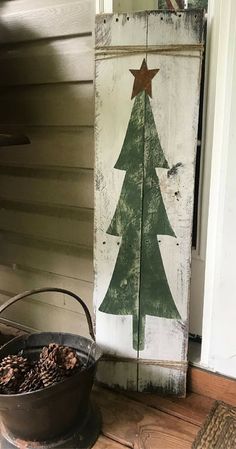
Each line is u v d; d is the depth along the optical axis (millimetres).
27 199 1515
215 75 1181
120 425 1205
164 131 1156
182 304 1254
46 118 1381
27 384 1058
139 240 1245
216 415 1230
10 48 1389
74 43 1259
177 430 1181
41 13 1287
